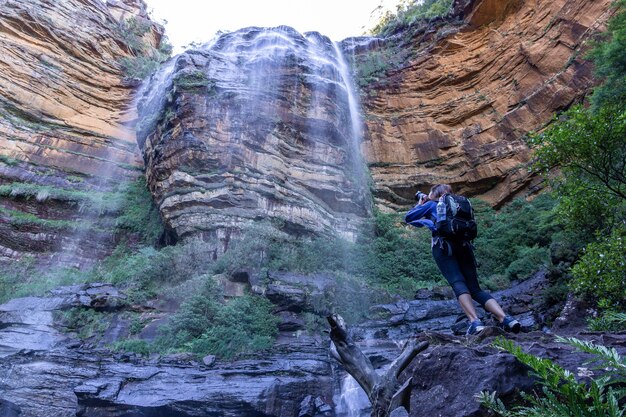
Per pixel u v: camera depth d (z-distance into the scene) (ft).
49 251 55.93
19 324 36.91
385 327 40.40
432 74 81.51
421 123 78.54
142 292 41.29
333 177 62.18
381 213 68.39
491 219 62.28
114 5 114.52
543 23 71.36
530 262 46.83
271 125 59.00
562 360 8.64
